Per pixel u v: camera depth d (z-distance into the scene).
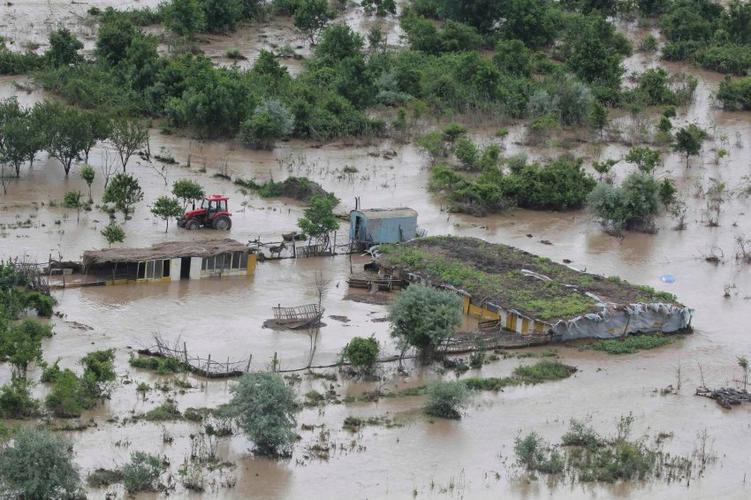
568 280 80.00
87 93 115.50
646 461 59.81
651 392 68.75
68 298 73.75
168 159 102.94
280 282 80.56
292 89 119.62
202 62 118.56
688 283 87.31
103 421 58.38
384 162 109.81
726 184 111.62
